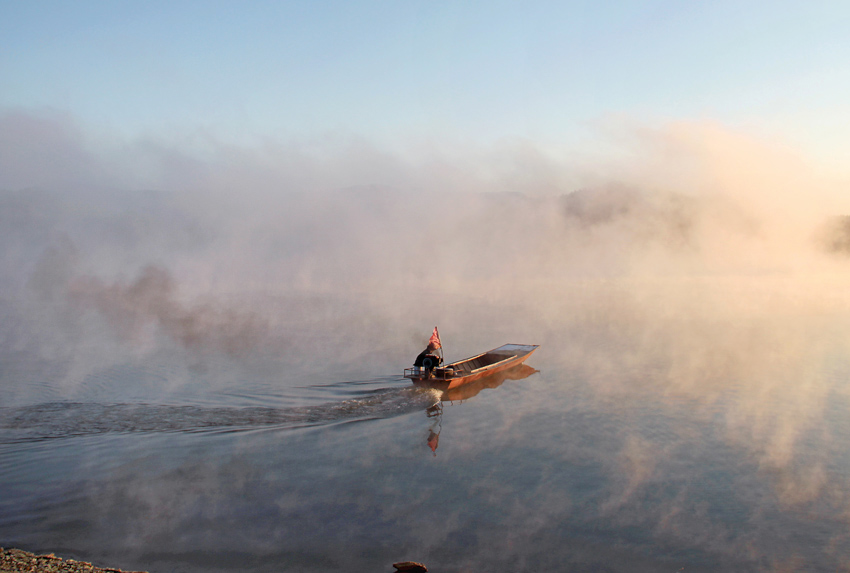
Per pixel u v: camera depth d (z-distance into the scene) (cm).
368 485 1792
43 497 1670
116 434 2227
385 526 1523
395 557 1370
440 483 1809
